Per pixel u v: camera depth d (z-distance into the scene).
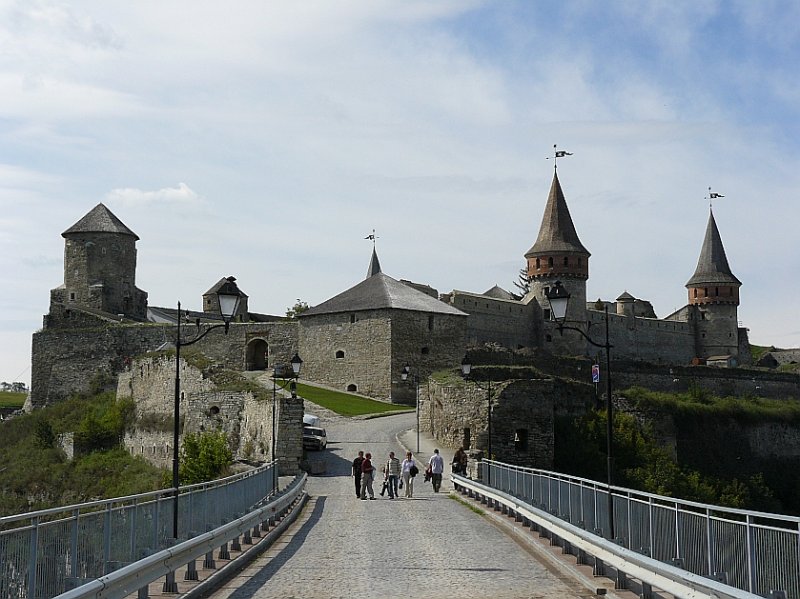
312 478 45.34
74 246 99.50
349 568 19.78
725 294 131.50
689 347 129.50
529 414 54.22
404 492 40.84
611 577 18.03
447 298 94.88
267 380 78.62
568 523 20.38
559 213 108.06
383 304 81.25
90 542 13.63
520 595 16.44
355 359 82.44
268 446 47.75
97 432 71.25
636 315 133.62
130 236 101.12
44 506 63.06
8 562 11.02
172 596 15.70
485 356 85.31
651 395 69.31
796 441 80.00
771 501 68.75
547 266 105.81
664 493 58.00
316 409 67.50
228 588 17.45
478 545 23.59
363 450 53.25
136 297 102.00
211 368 60.62
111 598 12.87
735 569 13.14
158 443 63.81
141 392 69.88
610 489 19.25
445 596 16.34
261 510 24.28
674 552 15.67
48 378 95.00
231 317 25.97
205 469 46.44
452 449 54.06
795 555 11.46
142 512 16.34
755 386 97.69
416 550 22.64
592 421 62.00
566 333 104.69
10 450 75.81
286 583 17.95
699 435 70.69
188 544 16.64
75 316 95.75
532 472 28.14
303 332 86.19
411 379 81.12
